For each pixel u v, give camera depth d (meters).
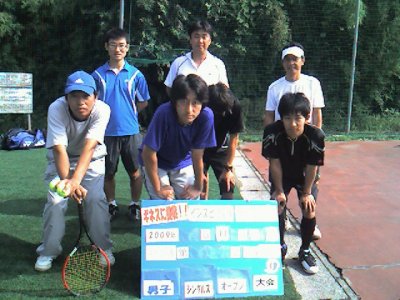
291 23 9.59
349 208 5.00
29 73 9.00
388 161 7.12
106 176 4.37
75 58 9.57
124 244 3.90
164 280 3.06
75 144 3.48
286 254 3.82
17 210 4.62
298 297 3.15
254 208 3.24
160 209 3.13
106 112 3.37
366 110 10.00
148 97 4.50
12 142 7.64
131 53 8.52
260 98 9.58
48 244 3.38
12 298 3.00
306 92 3.89
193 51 4.13
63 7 9.17
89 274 3.21
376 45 9.90
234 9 9.06
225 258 3.13
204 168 3.86
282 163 3.44
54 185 3.01
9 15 9.24
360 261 3.76
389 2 9.77
